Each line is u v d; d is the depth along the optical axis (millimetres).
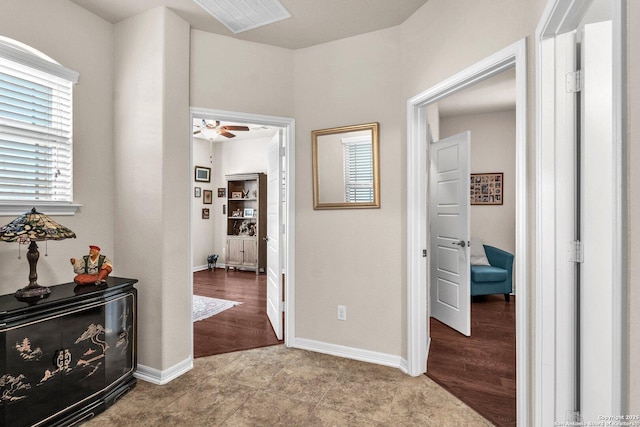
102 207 2557
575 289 1488
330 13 2496
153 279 2471
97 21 2531
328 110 2900
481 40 1891
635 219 794
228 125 5262
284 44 2939
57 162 2316
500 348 3066
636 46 788
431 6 2307
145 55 2492
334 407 2152
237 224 7090
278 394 2301
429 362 2785
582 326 1434
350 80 2820
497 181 4941
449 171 3654
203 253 7023
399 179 2650
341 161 2842
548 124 1493
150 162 2471
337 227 2891
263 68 2924
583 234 1428
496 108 4750
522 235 1655
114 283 2293
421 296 2568
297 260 3051
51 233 1857
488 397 2260
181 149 2582
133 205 2543
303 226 3021
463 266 3404
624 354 839
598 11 1321
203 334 3396
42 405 1807
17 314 1704
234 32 2750
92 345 2059
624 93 835
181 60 2566
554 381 1499
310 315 3012
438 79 2232
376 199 2723
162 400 2227
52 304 1846
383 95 2705
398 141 2650
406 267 2596
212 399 2242
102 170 2557
